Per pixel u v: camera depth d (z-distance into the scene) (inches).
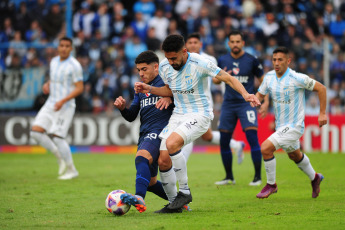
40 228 679.7
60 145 1299.2
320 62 2363.4
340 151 2004.2
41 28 2215.8
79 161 1765.5
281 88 953.5
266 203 906.1
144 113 820.6
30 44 2171.5
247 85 1211.9
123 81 2250.2
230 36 1198.9
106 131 2101.4
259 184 1171.3
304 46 2399.1
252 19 2440.9
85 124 2108.8
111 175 1360.7
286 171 1374.3
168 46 759.7
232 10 2501.2
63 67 1314.0
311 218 740.7
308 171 965.2
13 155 2006.6
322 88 932.6
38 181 1243.8
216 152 2149.4
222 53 2326.5
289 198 971.9
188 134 775.7
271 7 2561.5
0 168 1558.8
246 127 1186.0
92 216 771.4
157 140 788.6
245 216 759.7
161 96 813.2
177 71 792.3
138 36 2391.7
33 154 2046.0
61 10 2202.3
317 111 2174.0
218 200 950.4
